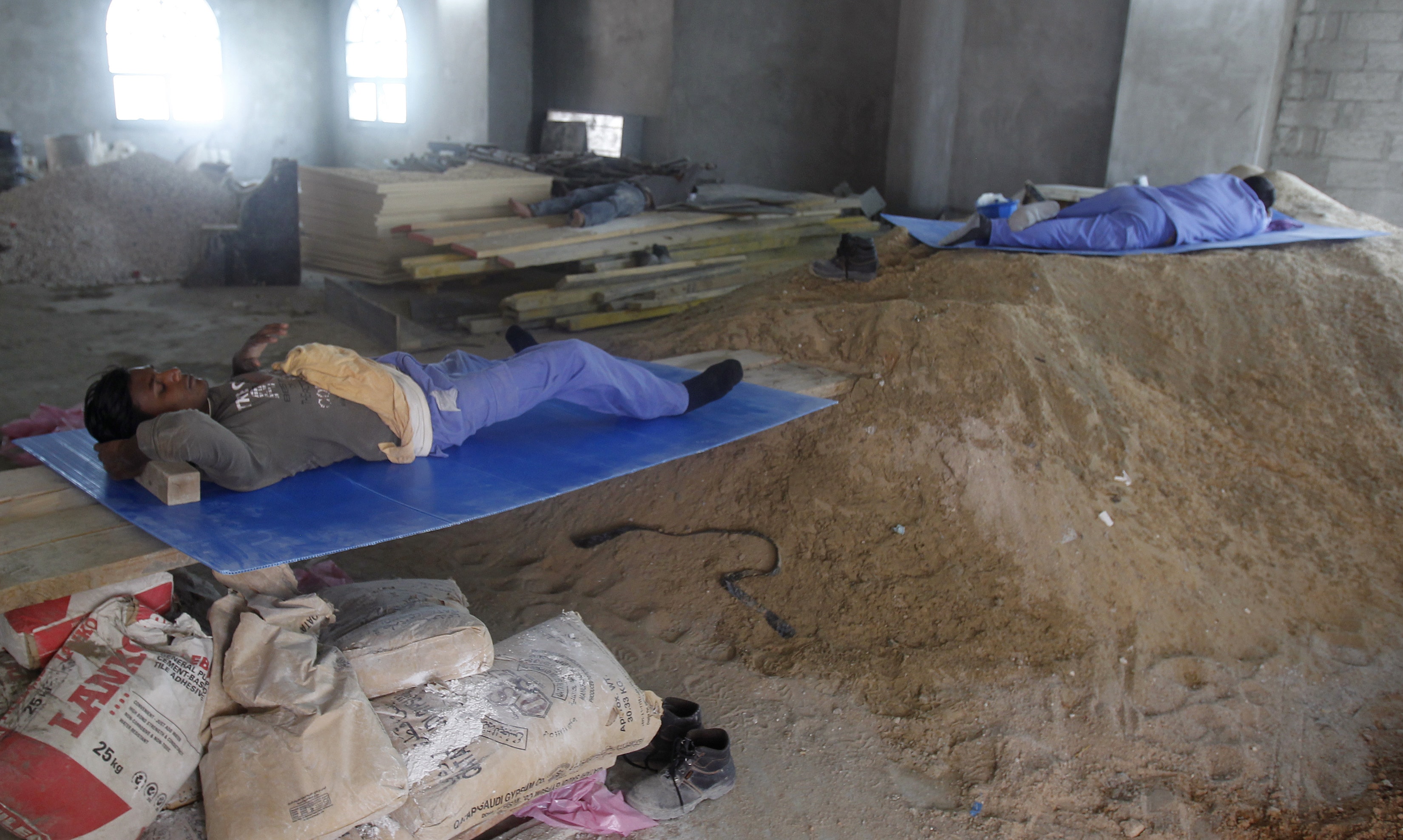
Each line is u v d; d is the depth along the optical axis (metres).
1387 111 9.50
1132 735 3.26
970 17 10.98
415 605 2.82
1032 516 4.07
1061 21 10.41
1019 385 4.55
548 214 7.78
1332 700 3.52
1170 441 4.69
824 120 12.34
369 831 2.25
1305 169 10.08
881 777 2.99
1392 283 5.77
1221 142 9.50
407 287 8.04
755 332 5.36
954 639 3.60
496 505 3.09
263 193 8.67
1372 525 4.41
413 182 7.86
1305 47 9.76
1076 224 6.21
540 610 3.72
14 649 2.31
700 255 7.79
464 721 2.46
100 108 14.22
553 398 3.95
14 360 6.37
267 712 2.29
